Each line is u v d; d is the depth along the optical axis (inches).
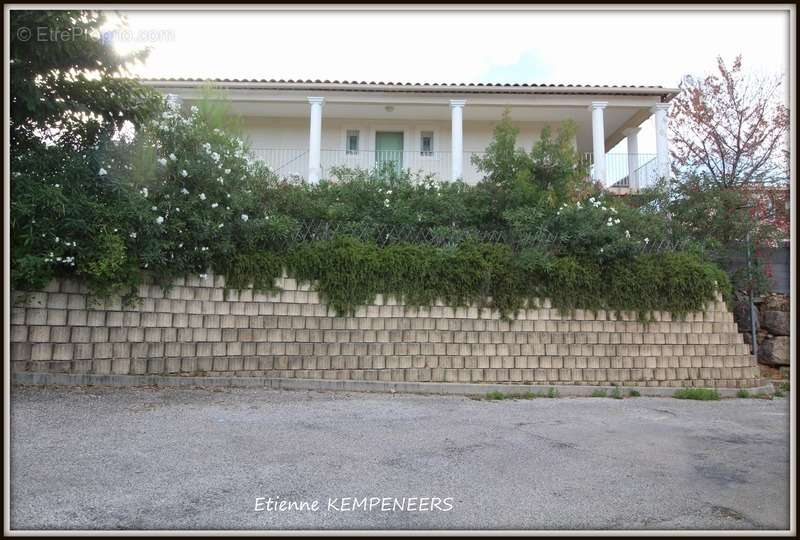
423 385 307.7
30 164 232.7
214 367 287.6
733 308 417.4
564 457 175.8
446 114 569.0
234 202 291.1
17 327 239.1
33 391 228.7
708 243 386.6
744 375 363.6
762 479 158.9
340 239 321.7
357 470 154.9
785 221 442.9
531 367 329.7
